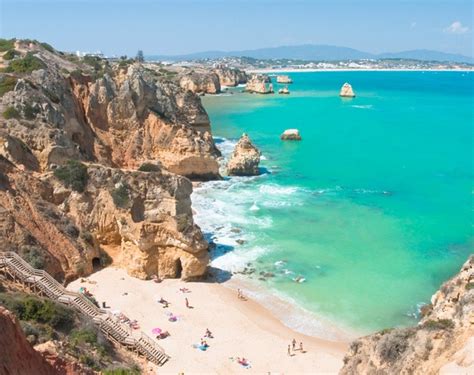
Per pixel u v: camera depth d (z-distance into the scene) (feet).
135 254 149.07
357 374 79.71
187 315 130.93
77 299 117.50
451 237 188.14
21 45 319.88
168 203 151.74
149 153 246.27
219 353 115.24
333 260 166.71
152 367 106.52
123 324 120.88
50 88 207.72
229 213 208.03
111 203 154.20
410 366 71.10
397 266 163.32
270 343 120.37
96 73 272.31
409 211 216.54
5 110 179.42
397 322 130.72
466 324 71.97
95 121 238.68
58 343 84.69
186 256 148.25
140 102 244.83
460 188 253.03
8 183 145.59
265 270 158.61
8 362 54.80
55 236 144.66
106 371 84.02
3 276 111.34
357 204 224.53
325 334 125.70
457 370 61.98
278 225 196.13
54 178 157.38
